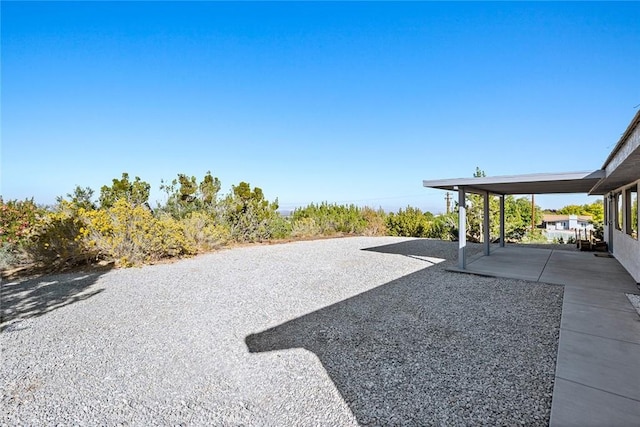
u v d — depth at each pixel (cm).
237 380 293
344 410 243
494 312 469
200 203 1438
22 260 843
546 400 249
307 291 617
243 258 1031
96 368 319
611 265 832
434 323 429
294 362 326
